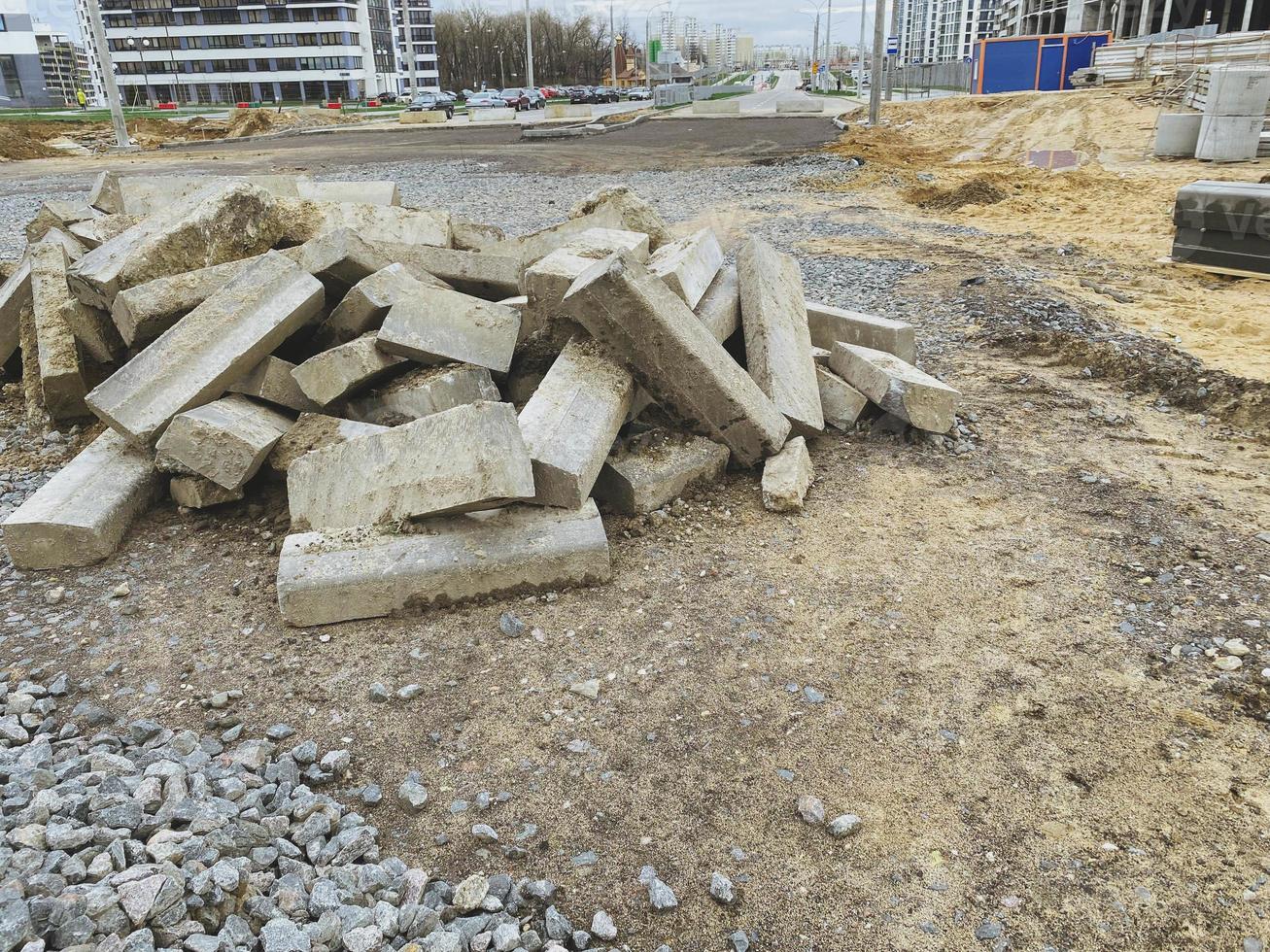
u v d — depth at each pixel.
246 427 5.17
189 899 2.58
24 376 7.02
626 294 5.04
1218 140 19.03
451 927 2.76
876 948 2.75
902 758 3.47
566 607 4.45
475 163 24.83
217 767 3.39
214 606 4.53
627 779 3.40
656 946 2.77
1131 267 11.20
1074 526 5.17
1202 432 6.55
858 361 6.49
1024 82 37.97
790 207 17.06
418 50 96.31
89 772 3.24
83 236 7.54
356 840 3.06
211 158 27.42
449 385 5.24
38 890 2.47
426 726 3.70
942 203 16.62
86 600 4.60
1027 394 7.30
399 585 4.33
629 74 96.75
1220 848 3.04
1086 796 3.27
